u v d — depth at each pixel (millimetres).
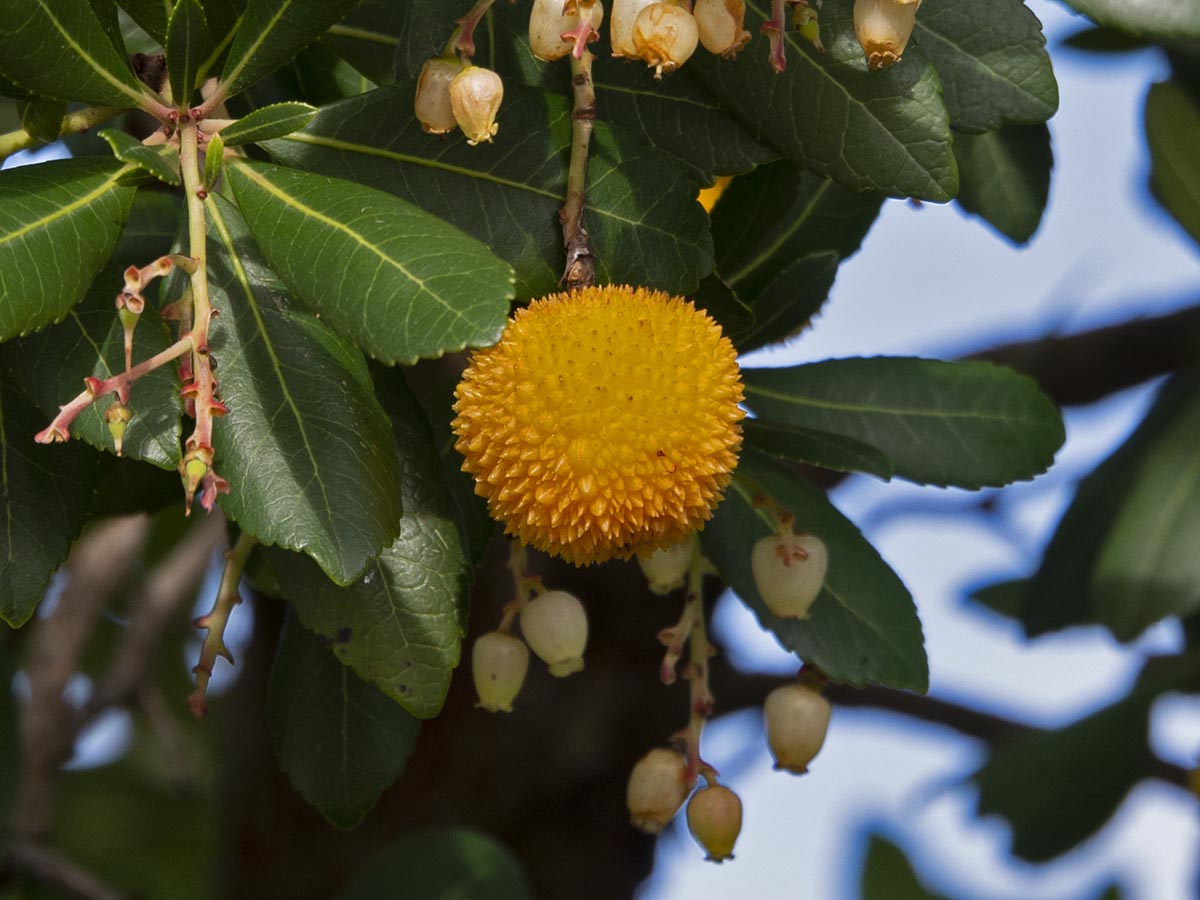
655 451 370
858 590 409
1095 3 392
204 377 364
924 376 423
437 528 390
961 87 395
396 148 386
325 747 412
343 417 378
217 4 381
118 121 427
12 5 368
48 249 368
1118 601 446
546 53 382
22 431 388
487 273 364
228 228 382
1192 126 448
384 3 400
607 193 388
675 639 402
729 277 415
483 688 399
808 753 403
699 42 393
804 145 392
